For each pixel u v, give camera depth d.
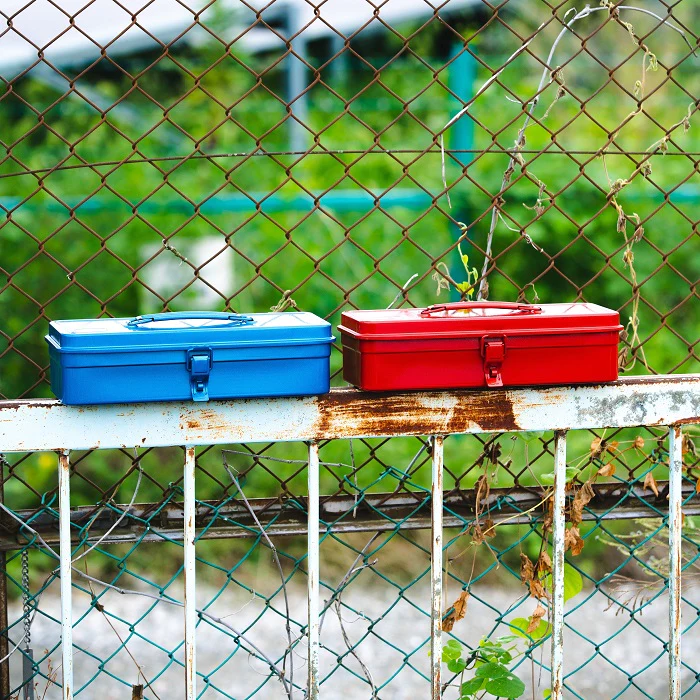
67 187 8.02
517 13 10.57
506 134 9.15
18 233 7.10
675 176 8.63
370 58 11.37
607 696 4.39
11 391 6.97
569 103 10.05
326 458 6.33
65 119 8.68
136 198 7.77
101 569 5.96
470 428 2.57
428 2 2.85
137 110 9.75
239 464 6.35
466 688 2.85
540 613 2.87
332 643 5.05
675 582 2.76
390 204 7.98
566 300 8.15
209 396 2.38
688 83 10.91
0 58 8.03
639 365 7.46
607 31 11.08
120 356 2.31
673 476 2.73
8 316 7.01
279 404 2.47
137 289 7.61
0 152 8.17
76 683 4.48
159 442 2.43
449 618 2.88
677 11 11.09
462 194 8.12
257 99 10.23
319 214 8.16
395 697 4.43
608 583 5.61
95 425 2.40
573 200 8.23
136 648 4.93
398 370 2.46
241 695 4.45
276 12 9.67
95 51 8.70
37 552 6.00
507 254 8.16
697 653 4.85
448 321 2.47
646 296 8.02
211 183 8.70
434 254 8.23
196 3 9.29
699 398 2.69
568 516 2.97
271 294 7.98
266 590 5.77
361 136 10.22
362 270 8.05
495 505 2.95
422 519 2.88
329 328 2.43
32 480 6.19
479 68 10.20
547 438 4.00
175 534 2.76
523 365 2.52
